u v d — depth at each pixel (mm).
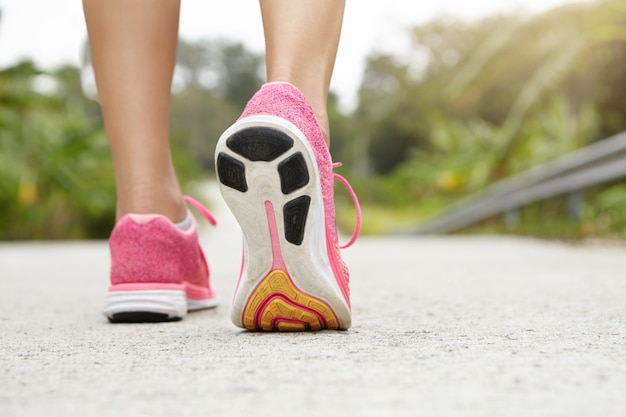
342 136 42531
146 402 728
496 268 2920
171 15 1457
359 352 998
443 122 16797
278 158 1093
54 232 10492
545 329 1213
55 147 9812
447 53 26375
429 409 682
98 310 1720
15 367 930
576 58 8297
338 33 1271
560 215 6770
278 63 1213
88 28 1463
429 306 1637
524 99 8773
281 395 746
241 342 1123
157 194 1488
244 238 1165
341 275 1198
